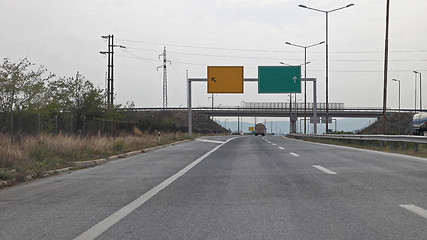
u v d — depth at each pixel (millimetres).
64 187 9812
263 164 14656
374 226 5508
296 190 8625
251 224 5719
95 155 19438
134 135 37594
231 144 33406
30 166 13555
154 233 5316
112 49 49781
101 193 8703
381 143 24531
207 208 6871
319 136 40281
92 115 35438
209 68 44156
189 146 30438
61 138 20812
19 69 25484
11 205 7508
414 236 5016
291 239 4953
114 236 5199
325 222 5773
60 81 35094
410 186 8906
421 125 52594
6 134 20016
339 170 12203
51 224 5883
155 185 9781
